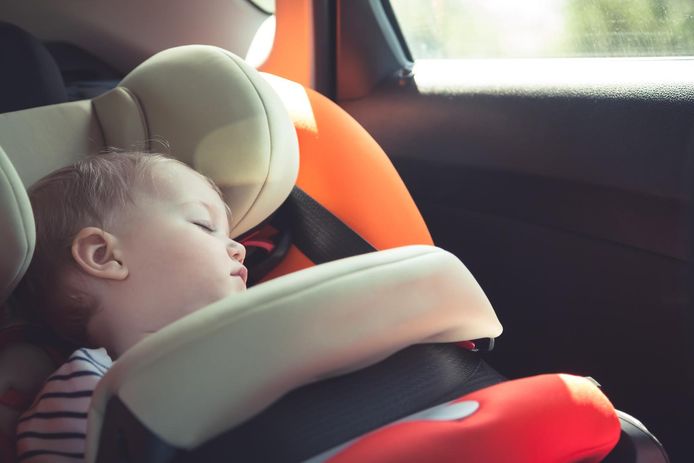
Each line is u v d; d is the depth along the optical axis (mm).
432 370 620
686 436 1019
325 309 490
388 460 448
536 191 1151
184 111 949
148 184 775
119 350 756
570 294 1134
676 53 1068
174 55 1009
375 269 528
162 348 459
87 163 808
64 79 1504
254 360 465
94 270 735
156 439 452
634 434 651
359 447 465
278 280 508
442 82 1337
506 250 1223
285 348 474
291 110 1160
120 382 462
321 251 1069
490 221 1239
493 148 1207
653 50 1098
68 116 966
